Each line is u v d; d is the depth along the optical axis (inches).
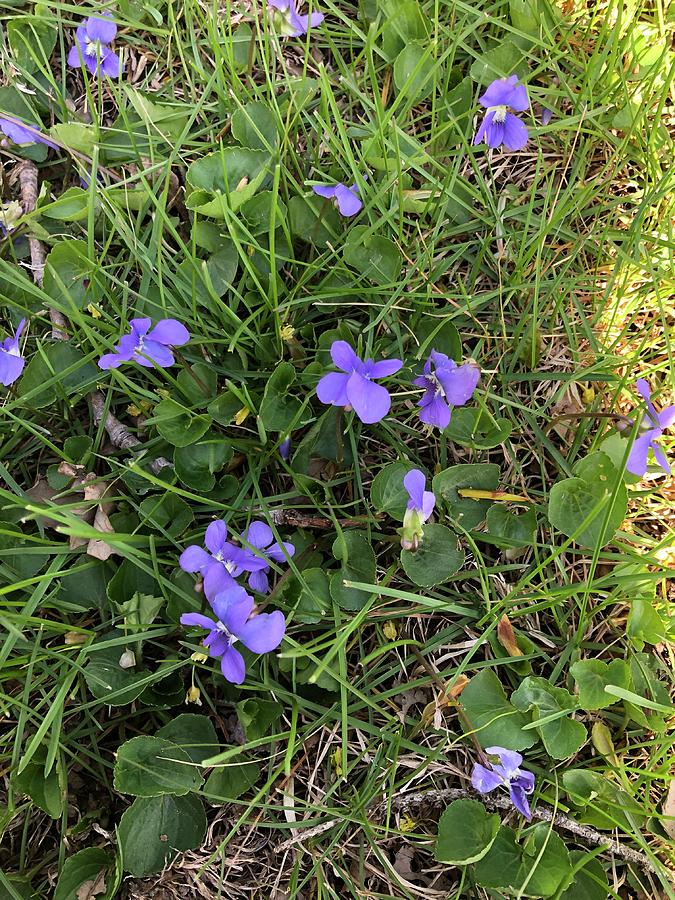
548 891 7.4
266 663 8.2
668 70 11.1
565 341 10.3
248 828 8.4
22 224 10.0
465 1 11.1
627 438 9.2
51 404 9.3
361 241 9.3
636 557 8.8
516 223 10.7
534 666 9.0
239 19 11.3
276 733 8.2
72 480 8.9
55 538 9.0
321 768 8.5
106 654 8.3
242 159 9.7
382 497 8.7
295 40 11.2
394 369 7.8
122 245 10.2
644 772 8.0
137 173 10.2
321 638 7.9
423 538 8.5
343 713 7.6
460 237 10.6
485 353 10.1
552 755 7.8
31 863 8.3
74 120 10.8
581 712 8.8
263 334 9.4
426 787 8.6
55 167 10.8
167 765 7.7
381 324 9.8
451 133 10.9
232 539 8.8
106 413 9.1
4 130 9.8
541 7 11.2
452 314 9.4
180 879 8.3
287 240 9.3
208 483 8.6
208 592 7.3
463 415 9.3
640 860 8.2
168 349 8.3
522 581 8.5
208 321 9.5
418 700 8.8
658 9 11.1
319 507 8.8
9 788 7.7
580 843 8.4
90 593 8.6
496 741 8.0
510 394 9.9
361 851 8.2
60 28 11.0
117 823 8.4
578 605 9.0
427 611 8.7
